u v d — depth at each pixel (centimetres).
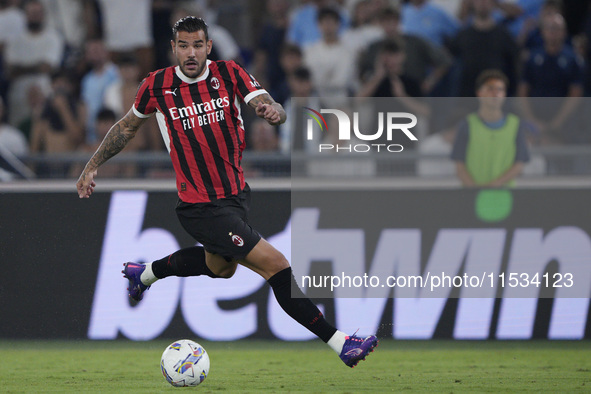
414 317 2323
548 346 2222
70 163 2550
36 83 3581
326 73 3294
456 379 1622
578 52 3459
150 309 2250
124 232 2258
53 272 2236
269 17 3812
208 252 1534
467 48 3189
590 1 3475
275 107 1406
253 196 2314
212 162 1445
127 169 2503
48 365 1839
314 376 1669
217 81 1444
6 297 2230
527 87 3225
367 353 1420
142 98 1461
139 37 3528
